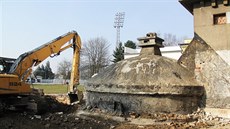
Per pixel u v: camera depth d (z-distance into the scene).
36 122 11.71
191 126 9.88
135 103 11.29
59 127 10.77
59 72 83.44
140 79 11.55
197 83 11.98
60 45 16.88
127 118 11.06
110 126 10.29
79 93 17.58
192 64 12.39
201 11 12.58
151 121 10.52
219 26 12.02
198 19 12.61
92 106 12.76
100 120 11.24
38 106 14.56
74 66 17.97
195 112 11.46
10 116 12.86
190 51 12.56
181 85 11.15
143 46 14.08
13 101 14.09
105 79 12.53
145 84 11.22
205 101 11.76
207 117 11.30
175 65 12.41
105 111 11.95
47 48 16.09
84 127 10.37
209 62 11.98
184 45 22.62
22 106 14.38
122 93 11.52
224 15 12.11
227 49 11.70
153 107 11.08
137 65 12.39
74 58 18.06
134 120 10.80
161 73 11.72
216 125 10.08
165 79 11.42
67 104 17.30
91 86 12.79
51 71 96.06
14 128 10.85
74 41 18.05
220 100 11.45
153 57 12.86
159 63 12.27
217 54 11.88
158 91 11.03
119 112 11.45
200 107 11.80
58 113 13.92
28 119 12.31
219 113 11.37
